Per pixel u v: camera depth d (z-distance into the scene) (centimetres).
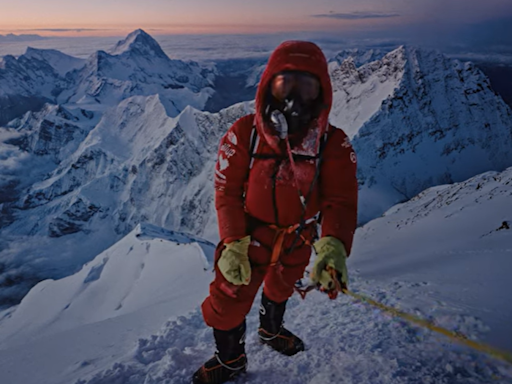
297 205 252
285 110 222
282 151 239
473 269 611
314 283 241
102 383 312
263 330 328
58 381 348
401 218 3050
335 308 437
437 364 271
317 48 222
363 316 386
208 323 280
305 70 216
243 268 245
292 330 388
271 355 325
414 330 328
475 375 254
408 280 596
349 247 253
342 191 255
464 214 2056
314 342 340
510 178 2541
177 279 4462
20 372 378
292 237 265
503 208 1914
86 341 440
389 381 254
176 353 337
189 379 306
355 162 255
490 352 189
